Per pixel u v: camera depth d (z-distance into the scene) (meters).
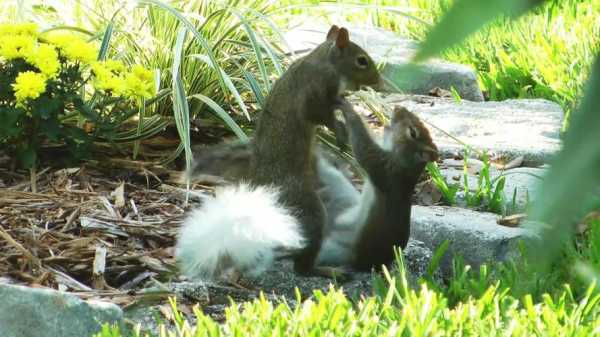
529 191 1.30
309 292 7.16
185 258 6.83
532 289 6.86
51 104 8.38
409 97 12.88
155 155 9.54
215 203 6.75
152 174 9.02
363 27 14.86
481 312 6.00
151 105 10.00
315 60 7.75
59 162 9.01
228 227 6.45
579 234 7.94
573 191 0.89
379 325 5.63
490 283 7.10
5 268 6.90
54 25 10.37
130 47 10.28
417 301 6.05
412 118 7.18
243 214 6.43
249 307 5.79
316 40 13.26
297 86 7.64
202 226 6.62
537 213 0.92
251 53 10.61
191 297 6.70
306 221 7.32
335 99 7.71
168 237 7.77
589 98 0.90
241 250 6.50
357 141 7.36
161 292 6.61
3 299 5.64
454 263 7.42
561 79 13.56
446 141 10.98
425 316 5.70
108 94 9.02
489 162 10.41
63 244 7.36
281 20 12.63
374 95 11.10
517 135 11.22
